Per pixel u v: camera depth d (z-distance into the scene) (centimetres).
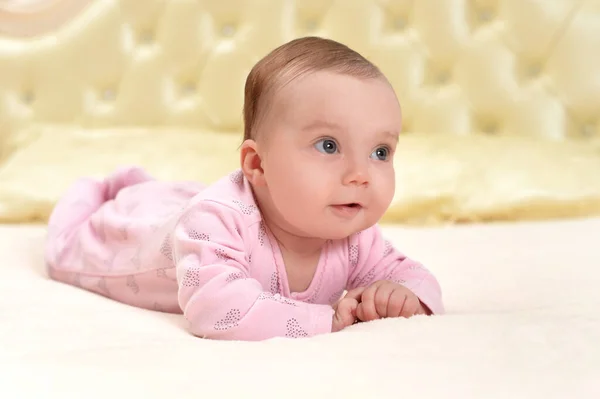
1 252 161
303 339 89
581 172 215
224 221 107
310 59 105
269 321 96
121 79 286
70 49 285
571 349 81
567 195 204
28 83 288
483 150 230
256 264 110
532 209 204
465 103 266
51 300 117
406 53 269
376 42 271
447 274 149
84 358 82
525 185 209
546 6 261
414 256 165
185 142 247
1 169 249
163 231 121
